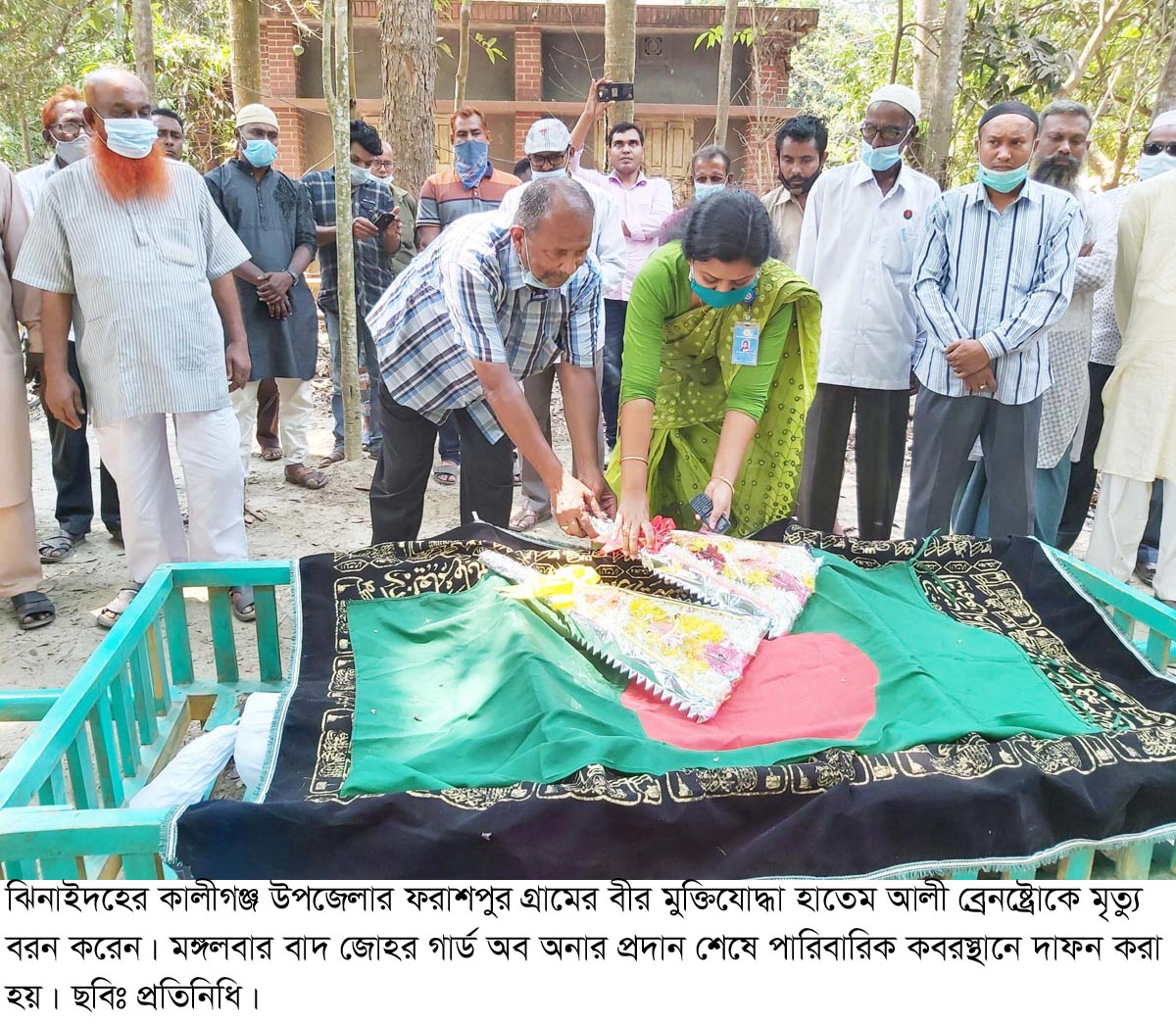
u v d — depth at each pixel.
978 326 3.56
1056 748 2.00
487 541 2.82
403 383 3.13
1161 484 4.53
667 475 3.37
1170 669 2.78
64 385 3.60
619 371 5.07
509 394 2.67
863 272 3.90
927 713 2.15
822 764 1.91
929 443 3.70
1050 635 2.62
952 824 1.87
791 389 3.15
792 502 3.28
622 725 2.14
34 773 1.83
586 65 11.62
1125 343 3.99
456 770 1.98
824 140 4.34
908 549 2.95
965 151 9.15
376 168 6.16
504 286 2.69
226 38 11.65
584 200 2.44
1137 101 8.82
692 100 11.49
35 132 11.23
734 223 2.53
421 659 2.41
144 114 3.41
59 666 3.52
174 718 2.64
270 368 5.11
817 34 13.52
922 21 7.85
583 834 1.80
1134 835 1.97
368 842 1.76
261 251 4.98
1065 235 3.48
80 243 3.42
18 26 8.46
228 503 3.79
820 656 2.43
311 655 2.47
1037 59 7.94
